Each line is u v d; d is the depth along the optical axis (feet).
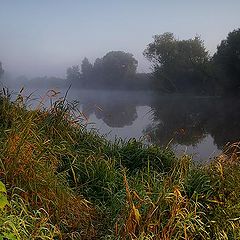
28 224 12.77
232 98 187.42
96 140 25.46
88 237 14.75
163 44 217.97
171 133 59.06
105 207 16.74
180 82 222.07
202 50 214.48
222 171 19.47
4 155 15.67
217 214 16.47
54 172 17.80
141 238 13.48
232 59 186.39
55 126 22.86
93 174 19.24
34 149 17.58
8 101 22.86
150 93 273.75
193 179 18.62
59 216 14.79
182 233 14.70
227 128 75.31
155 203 15.34
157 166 23.32
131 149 25.26
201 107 136.56
